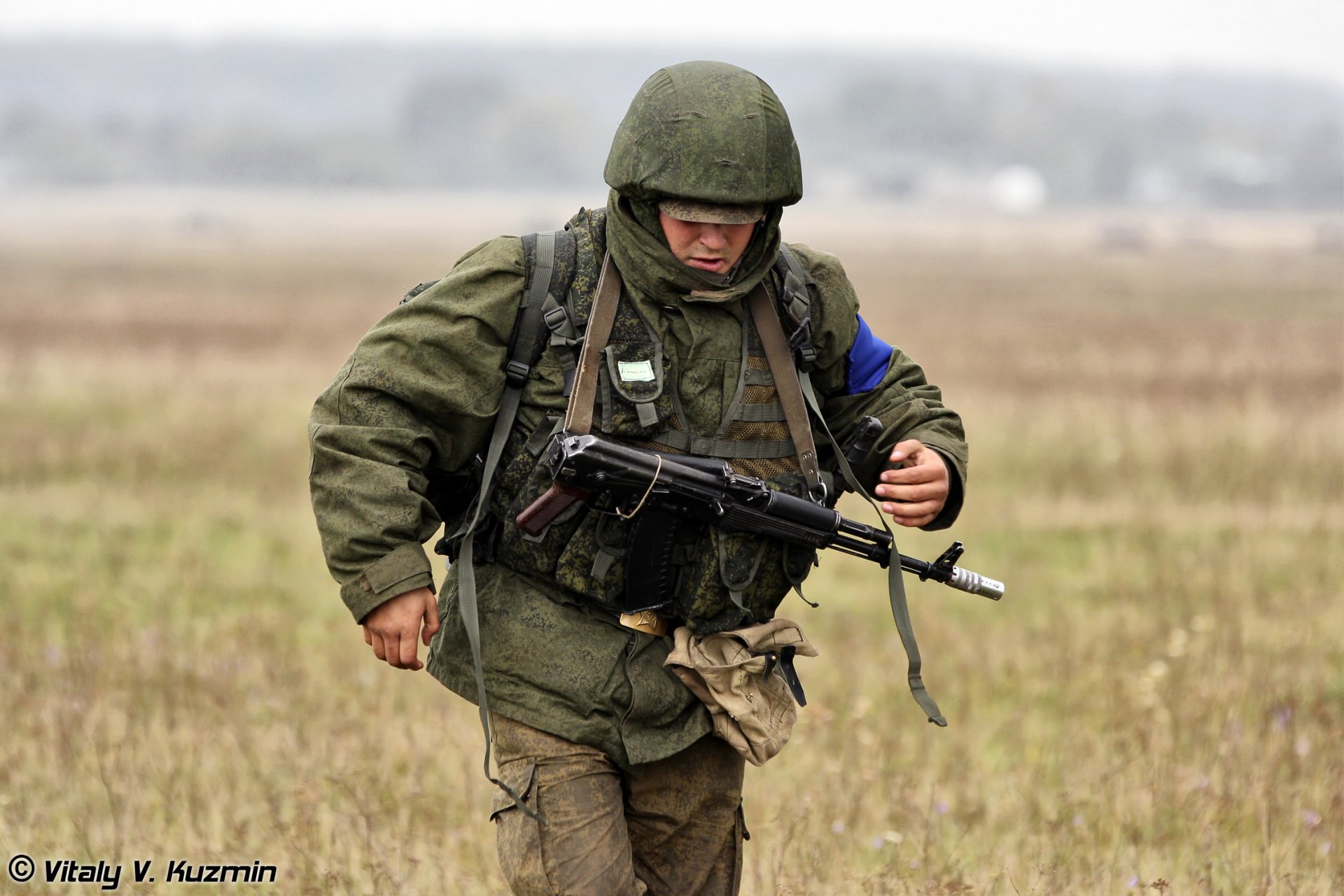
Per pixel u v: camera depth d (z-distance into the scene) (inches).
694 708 455.2
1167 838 660.1
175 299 5285.4
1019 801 706.2
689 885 469.4
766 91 446.9
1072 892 599.2
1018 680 923.4
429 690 895.1
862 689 904.9
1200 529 1437.0
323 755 744.3
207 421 2087.8
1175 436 1990.7
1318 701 850.8
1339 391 2610.7
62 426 2023.9
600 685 444.1
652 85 448.8
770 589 458.9
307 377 2723.9
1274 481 1700.3
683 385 449.4
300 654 962.7
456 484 467.8
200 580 1175.0
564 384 445.4
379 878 592.4
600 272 450.9
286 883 606.5
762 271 455.2
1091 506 1569.9
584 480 429.1
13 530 1366.9
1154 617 1095.6
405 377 439.5
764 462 457.4
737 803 473.7
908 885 599.2
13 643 950.4
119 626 1008.9
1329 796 700.0
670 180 432.1
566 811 440.5
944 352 3452.3
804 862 622.5
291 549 1348.4
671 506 439.8
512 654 450.6
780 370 458.9
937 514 482.6
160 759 727.1
